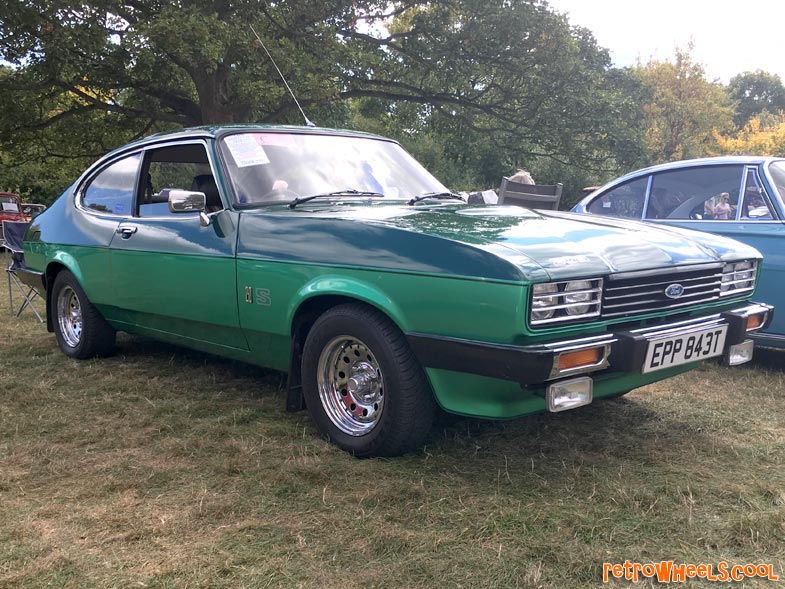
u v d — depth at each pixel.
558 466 3.06
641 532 2.46
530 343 2.61
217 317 3.78
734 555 2.33
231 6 14.69
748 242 4.79
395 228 3.00
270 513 2.61
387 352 2.97
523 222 3.22
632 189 5.70
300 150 4.12
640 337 2.81
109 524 2.53
